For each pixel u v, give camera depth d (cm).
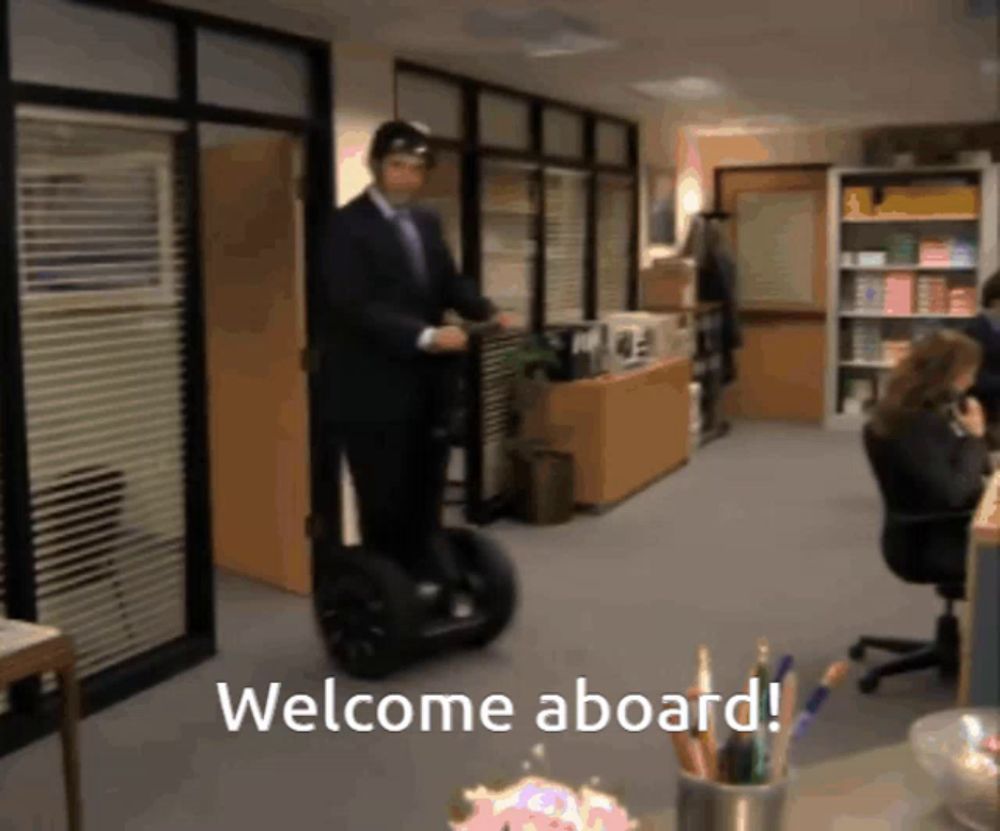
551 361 671
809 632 479
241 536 559
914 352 399
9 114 369
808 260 1009
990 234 927
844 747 372
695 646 463
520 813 150
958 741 179
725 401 1039
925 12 483
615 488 694
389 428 426
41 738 386
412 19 476
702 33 527
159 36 431
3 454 380
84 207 404
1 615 383
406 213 431
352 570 429
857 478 779
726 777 152
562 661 448
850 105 828
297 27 487
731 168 1027
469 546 452
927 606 511
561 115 770
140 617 438
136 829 325
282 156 505
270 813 334
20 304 379
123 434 425
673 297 866
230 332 541
